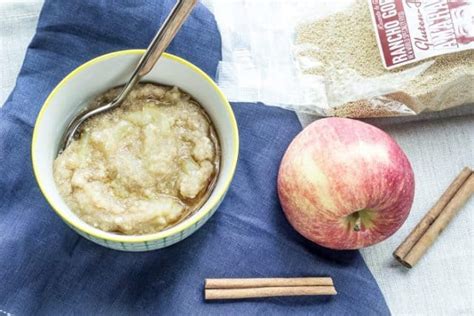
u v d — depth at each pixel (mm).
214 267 454
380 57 490
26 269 442
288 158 447
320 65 493
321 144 436
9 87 474
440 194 485
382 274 471
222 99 415
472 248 477
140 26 466
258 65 490
